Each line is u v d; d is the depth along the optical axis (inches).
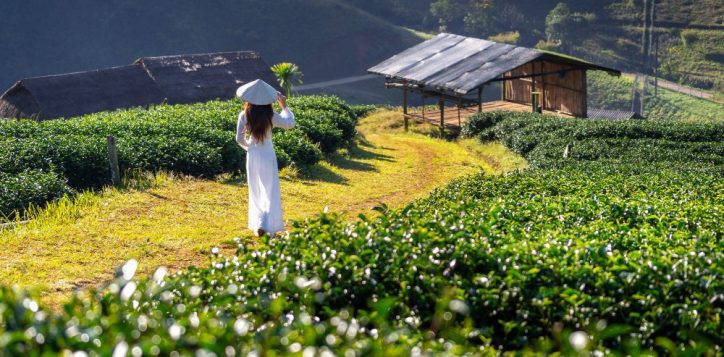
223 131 895.1
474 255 279.3
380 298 259.1
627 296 262.2
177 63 2000.5
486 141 1360.7
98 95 1776.6
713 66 4589.1
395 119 1809.8
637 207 466.3
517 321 254.2
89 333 168.2
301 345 178.2
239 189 674.2
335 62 4980.3
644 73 4697.3
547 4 5718.5
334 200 672.4
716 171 805.2
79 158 710.5
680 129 1136.2
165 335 176.1
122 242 452.8
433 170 1005.8
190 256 432.1
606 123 1206.9
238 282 269.7
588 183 608.7
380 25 5231.3
